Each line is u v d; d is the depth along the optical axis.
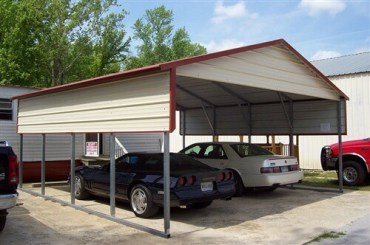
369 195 10.81
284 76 9.49
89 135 15.23
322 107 12.03
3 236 6.57
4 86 13.59
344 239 6.33
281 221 7.64
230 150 10.71
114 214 7.95
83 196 10.01
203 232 6.82
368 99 17.53
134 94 7.23
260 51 8.74
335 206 9.16
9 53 27.28
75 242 6.23
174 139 24.17
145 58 49.03
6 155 6.15
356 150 12.45
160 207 7.95
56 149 14.38
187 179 7.44
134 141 16.38
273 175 9.98
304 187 12.23
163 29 50.44
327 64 21.22
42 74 30.00
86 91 8.69
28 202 9.80
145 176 7.96
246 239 6.37
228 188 8.15
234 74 7.95
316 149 18.89
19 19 27.23
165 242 6.22
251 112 13.66
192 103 14.20
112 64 34.31
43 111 10.68
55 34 29.83
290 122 12.68
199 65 7.12
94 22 31.81
